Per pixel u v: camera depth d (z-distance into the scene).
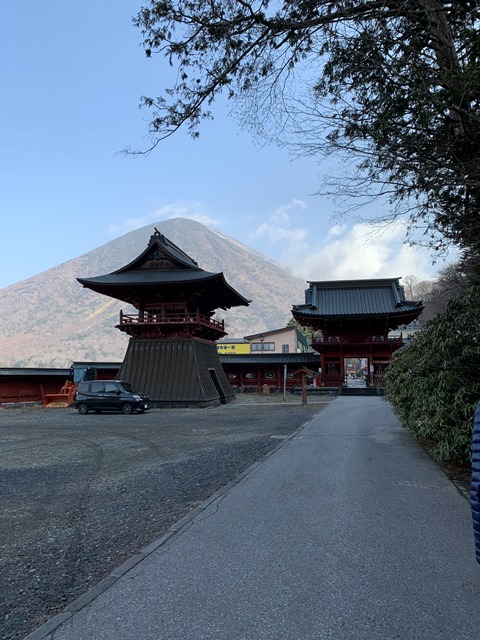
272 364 41.34
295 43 5.45
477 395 6.01
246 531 4.66
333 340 38.88
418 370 7.39
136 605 3.16
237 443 11.98
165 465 9.23
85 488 7.45
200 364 29.09
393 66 4.95
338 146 5.51
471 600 3.12
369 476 7.05
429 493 6.00
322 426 14.40
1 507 6.36
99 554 4.42
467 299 6.12
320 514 5.16
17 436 15.31
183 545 4.30
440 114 4.91
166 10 5.39
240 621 2.91
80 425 18.64
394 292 38.69
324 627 2.82
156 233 30.97
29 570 4.08
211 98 6.06
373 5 4.89
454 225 6.05
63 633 2.83
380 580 3.45
